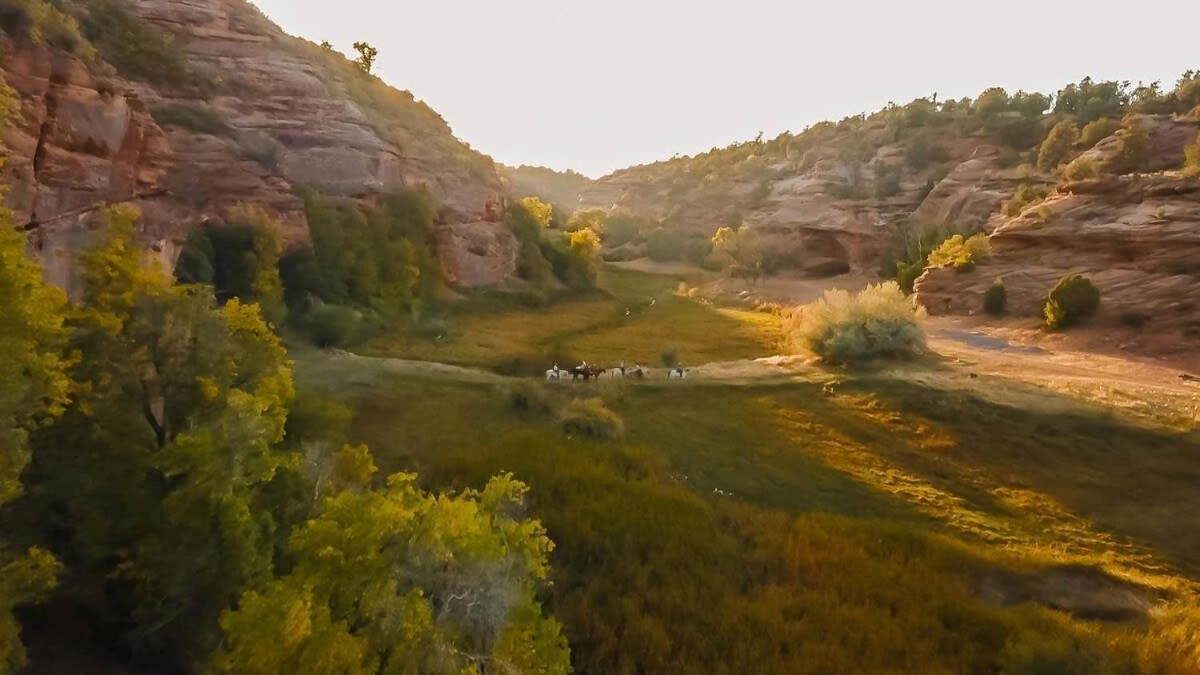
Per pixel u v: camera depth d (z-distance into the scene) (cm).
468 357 4228
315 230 5019
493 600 1044
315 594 931
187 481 1288
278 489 1500
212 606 1267
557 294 7425
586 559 1931
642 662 1592
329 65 7131
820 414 3138
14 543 1239
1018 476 2602
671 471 2588
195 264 3781
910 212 10688
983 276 5656
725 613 1744
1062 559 2050
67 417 1331
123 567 1270
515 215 8175
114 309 1402
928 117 14188
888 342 3822
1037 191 7694
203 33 5681
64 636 1348
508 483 1266
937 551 2064
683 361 4456
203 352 1438
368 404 2908
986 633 1703
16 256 1034
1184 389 3359
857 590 1872
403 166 6606
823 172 13162
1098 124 9025
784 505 2419
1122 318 4384
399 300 5494
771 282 9638
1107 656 1523
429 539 1027
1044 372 3609
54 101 2322
